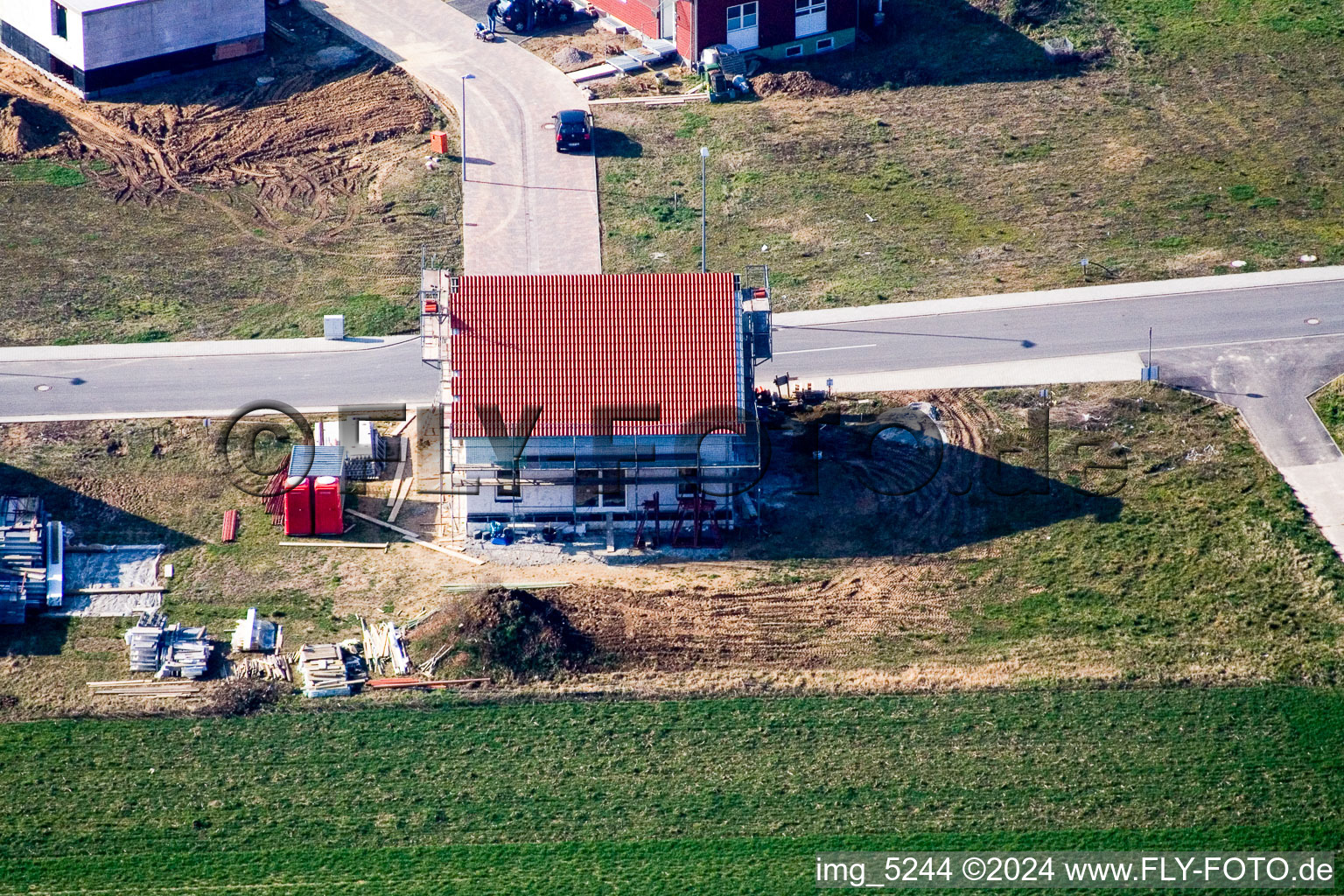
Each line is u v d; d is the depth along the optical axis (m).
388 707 56.22
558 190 85.94
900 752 54.75
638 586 61.38
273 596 60.91
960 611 60.53
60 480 65.38
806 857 51.25
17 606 59.16
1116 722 55.66
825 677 57.56
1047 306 76.00
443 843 51.72
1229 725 55.44
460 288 63.56
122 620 59.78
